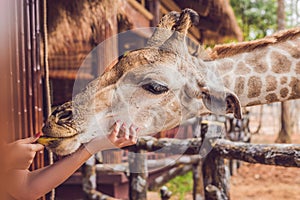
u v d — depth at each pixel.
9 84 2.25
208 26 9.98
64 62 5.83
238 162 9.13
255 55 2.90
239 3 20.53
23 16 2.74
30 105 2.78
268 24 20.89
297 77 2.89
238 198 6.71
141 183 3.67
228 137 7.16
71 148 1.90
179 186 7.17
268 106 20.39
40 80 2.95
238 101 2.55
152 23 7.75
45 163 2.96
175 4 9.58
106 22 5.42
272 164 2.82
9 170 1.54
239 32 10.88
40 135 1.91
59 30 5.68
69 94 5.79
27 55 2.77
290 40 2.96
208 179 3.22
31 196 1.84
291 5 24.41
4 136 0.81
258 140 15.09
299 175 8.28
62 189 5.70
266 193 7.07
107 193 5.63
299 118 19.25
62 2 5.56
